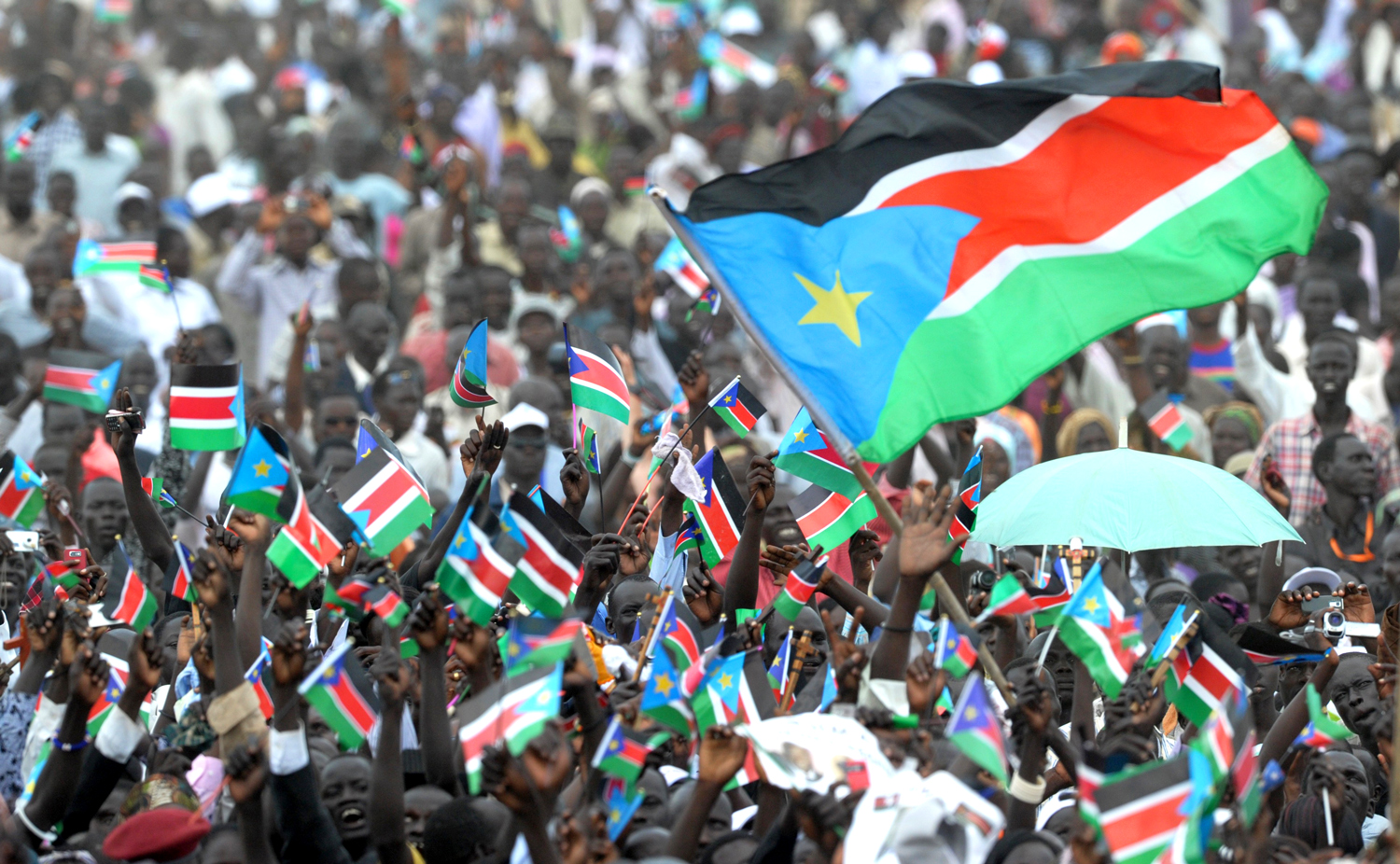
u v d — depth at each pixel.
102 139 56.69
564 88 66.62
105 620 25.50
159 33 75.88
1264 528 25.66
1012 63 69.94
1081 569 24.31
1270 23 72.00
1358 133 63.12
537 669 17.00
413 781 20.19
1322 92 66.69
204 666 20.20
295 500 19.84
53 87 59.91
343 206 51.12
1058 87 22.61
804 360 22.08
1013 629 23.31
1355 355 35.38
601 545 23.33
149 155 63.22
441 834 18.39
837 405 21.94
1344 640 24.61
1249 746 16.94
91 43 76.62
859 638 22.61
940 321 22.42
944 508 20.09
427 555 23.47
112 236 48.94
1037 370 22.30
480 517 19.47
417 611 18.59
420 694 20.39
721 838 18.34
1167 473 26.25
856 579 25.59
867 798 17.09
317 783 18.66
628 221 56.12
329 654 18.73
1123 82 22.55
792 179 22.75
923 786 17.09
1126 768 15.88
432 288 45.66
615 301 45.09
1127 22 71.25
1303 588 25.16
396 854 18.08
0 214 49.97
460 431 40.06
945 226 22.75
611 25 74.38
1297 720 21.17
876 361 22.22
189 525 30.55
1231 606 25.41
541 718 16.67
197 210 52.84
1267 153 22.72
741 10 71.81
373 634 22.89
